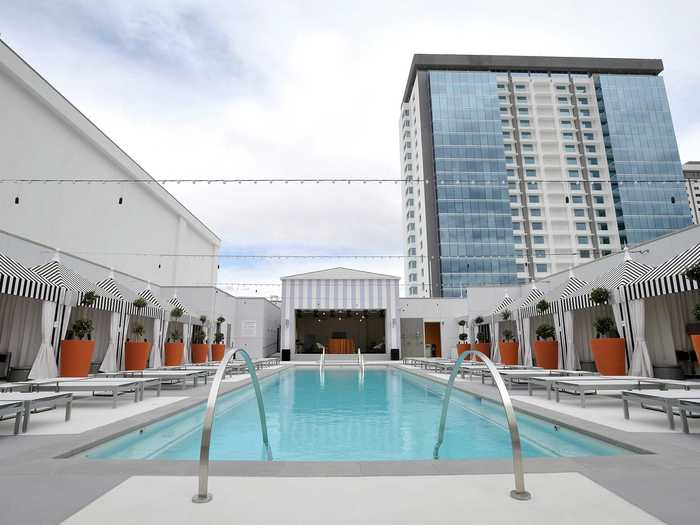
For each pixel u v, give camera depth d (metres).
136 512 2.09
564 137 56.31
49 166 12.48
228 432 4.97
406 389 9.88
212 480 2.58
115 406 5.73
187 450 4.05
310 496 2.31
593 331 11.67
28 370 8.91
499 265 49.69
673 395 4.43
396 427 5.29
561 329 11.22
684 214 53.62
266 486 2.48
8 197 11.01
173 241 21.88
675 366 8.84
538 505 2.18
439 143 52.53
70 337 8.84
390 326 23.98
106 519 2.00
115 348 10.51
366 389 9.88
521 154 54.56
